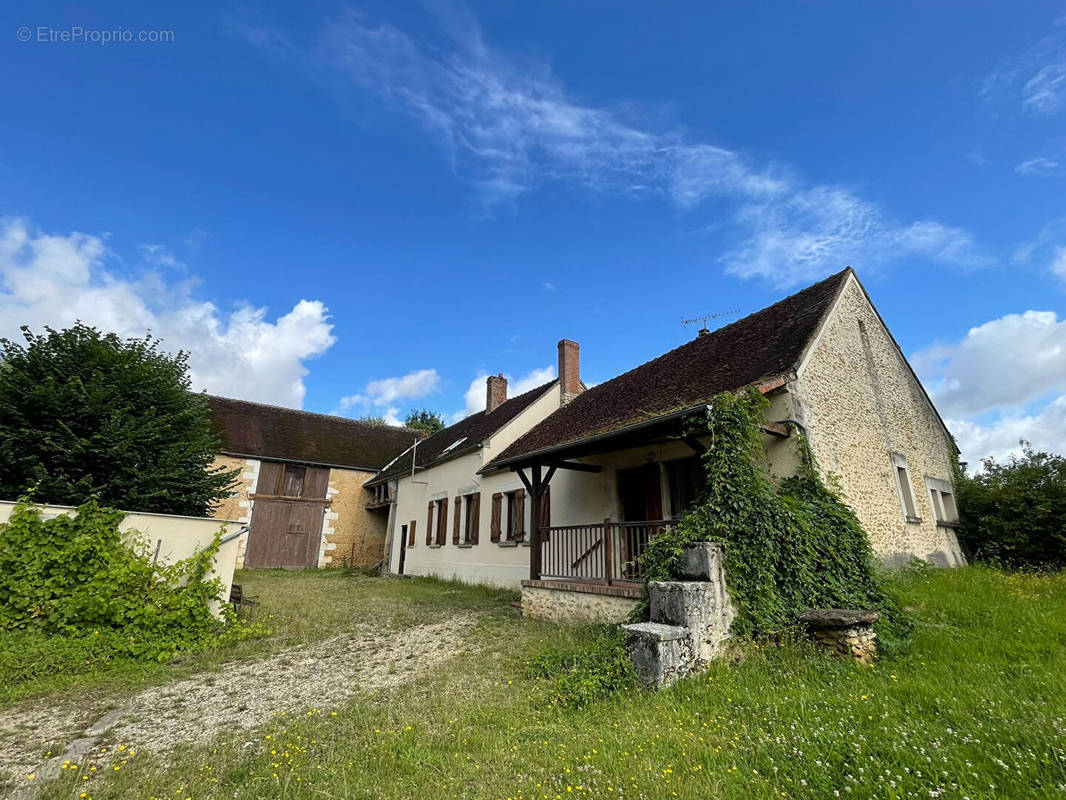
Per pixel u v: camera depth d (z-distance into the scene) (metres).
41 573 6.62
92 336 10.75
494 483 15.02
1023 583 8.74
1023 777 2.92
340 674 6.02
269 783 3.31
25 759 3.87
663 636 5.03
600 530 10.75
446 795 3.12
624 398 11.88
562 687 5.04
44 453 9.55
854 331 10.66
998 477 12.54
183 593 7.33
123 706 5.00
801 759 3.28
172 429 11.21
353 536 23.20
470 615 9.80
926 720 3.79
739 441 6.85
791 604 6.16
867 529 8.98
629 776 3.20
